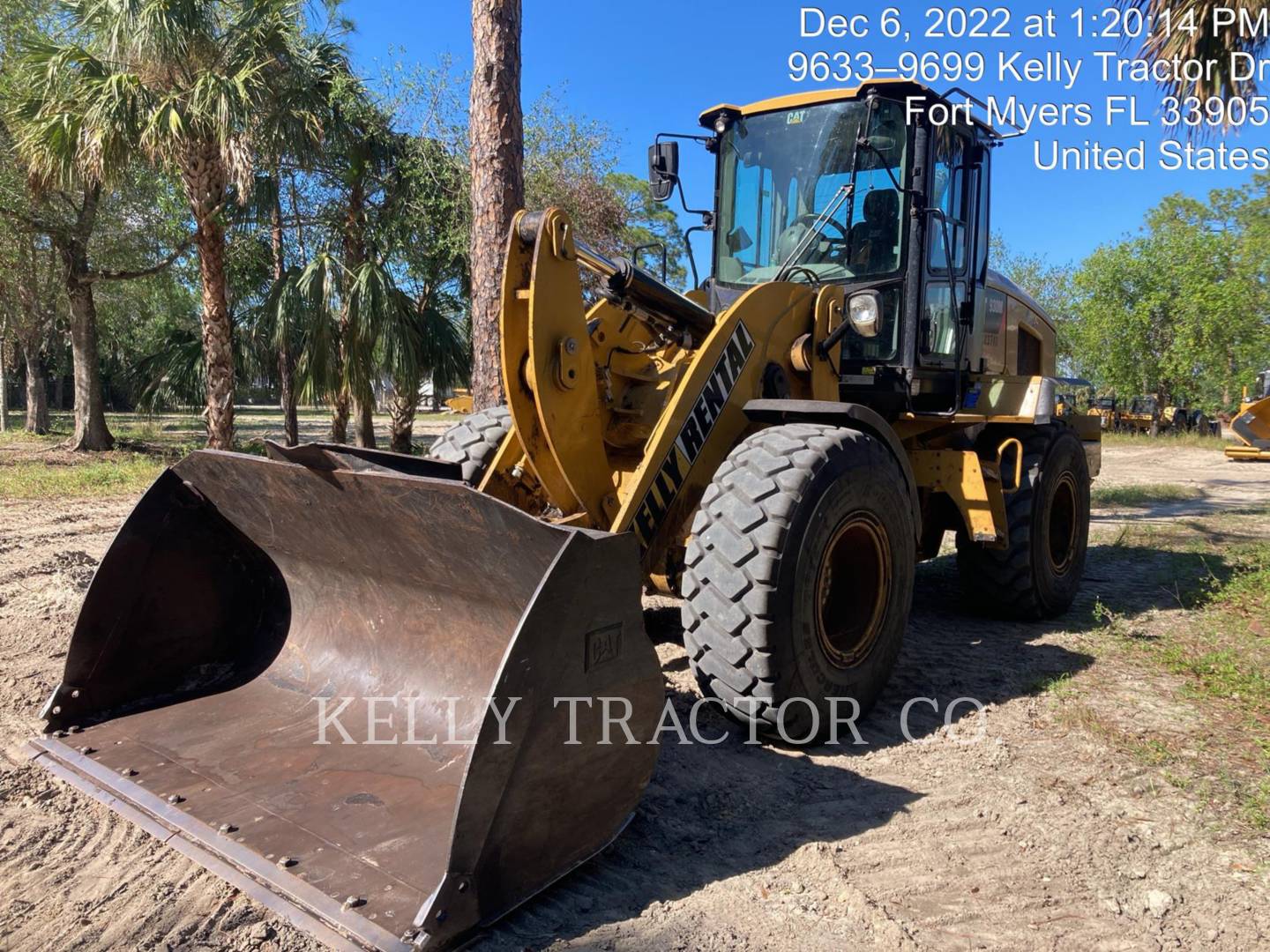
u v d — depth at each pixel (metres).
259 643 3.56
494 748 2.16
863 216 4.57
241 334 14.02
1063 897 2.48
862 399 4.67
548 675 2.27
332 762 2.85
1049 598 5.40
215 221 11.12
